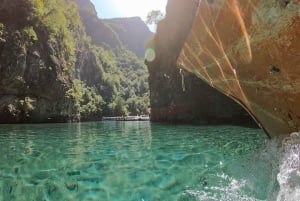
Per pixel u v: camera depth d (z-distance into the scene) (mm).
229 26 2135
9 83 25156
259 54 1996
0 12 26406
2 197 3488
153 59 32094
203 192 3381
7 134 12336
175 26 26859
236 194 3158
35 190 3740
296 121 2281
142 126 19547
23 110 25906
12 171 4777
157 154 6227
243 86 2680
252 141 8281
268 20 1701
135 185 3865
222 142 8148
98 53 76500
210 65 2973
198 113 22609
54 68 30203
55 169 4891
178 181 3949
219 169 4469
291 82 1971
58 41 34125
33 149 7324
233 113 20000
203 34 2615
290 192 2266
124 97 76812
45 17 30875
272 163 2971
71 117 33750
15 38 25703
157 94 30641
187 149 6867
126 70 102938
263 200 2818
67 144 8438
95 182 4059
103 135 11859
